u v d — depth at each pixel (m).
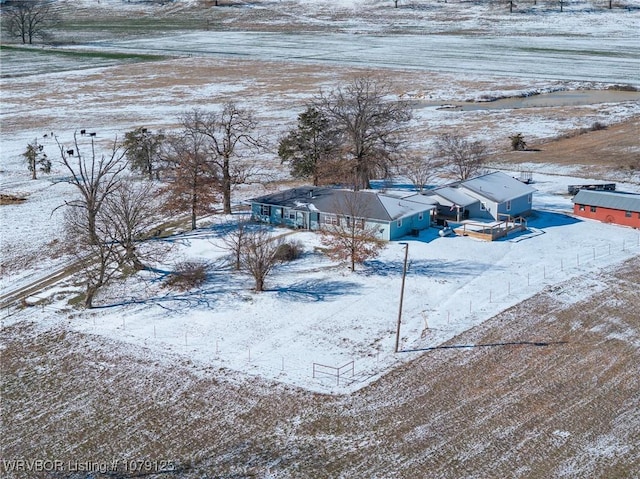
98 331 55.22
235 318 56.38
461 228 72.12
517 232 72.81
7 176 98.44
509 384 47.03
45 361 51.25
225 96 147.75
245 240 63.88
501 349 51.34
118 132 120.69
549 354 50.56
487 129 119.88
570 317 55.84
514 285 61.22
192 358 50.97
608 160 100.81
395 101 140.50
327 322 55.44
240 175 91.25
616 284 61.38
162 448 41.59
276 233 72.44
